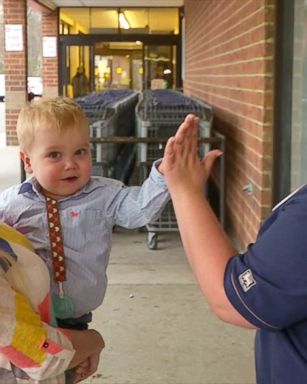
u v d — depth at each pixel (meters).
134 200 2.03
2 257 1.59
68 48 18.98
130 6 18.67
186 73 15.53
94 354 1.93
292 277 1.31
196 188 1.56
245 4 6.09
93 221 2.01
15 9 14.58
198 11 11.86
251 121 5.73
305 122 4.89
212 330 4.36
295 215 1.33
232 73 6.99
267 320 1.34
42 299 1.67
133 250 6.32
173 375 3.73
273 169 5.25
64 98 2.06
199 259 1.47
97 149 6.66
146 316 4.61
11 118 14.96
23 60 14.76
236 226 6.63
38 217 1.98
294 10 4.93
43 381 1.62
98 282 2.04
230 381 3.65
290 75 5.04
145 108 7.18
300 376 1.37
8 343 1.51
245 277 1.36
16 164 12.23
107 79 19.16
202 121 6.61
